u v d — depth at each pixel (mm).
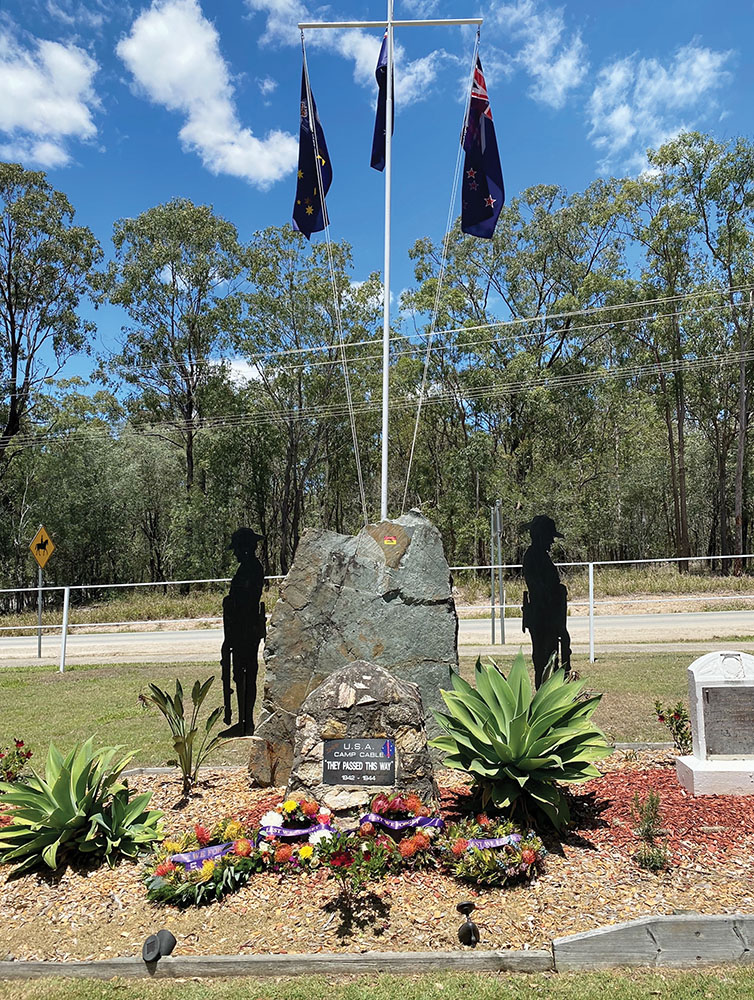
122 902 3910
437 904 3678
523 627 7711
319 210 10133
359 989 3146
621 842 4223
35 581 38594
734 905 3570
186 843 4195
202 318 34281
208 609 23469
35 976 3395
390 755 4418
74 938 3639
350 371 34688
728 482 39219
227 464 35281
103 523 39094
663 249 31750
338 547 5938
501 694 4742
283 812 4305
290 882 3930
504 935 3436
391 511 44719
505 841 3932
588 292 33000
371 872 3746
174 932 3615
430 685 5750
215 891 3859
